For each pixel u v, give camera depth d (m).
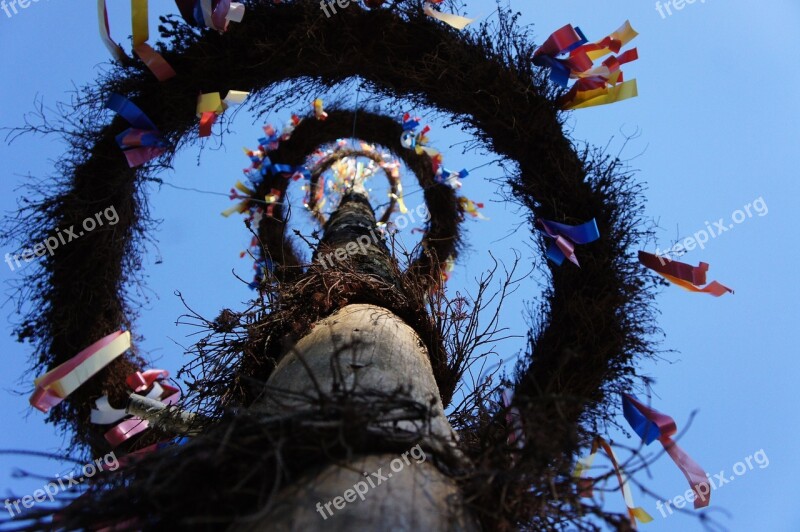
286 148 7.21
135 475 2.38
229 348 3.98
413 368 2.99
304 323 3.56
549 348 4.34
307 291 3.84
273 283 4.46
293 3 4.79
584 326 4.24
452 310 4.07
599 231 4.60
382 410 2.25
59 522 2.12
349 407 2.15
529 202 4.91
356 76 5.10
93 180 4.64
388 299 3.83
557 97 4.89
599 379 4.12
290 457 2.19
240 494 2.14
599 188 4.70
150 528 2.24
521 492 2.38
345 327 3.24
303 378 2.79
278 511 2.03
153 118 4.69
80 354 4.26
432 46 4.93
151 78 4.67
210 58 4.65
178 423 3.90
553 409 2.72
